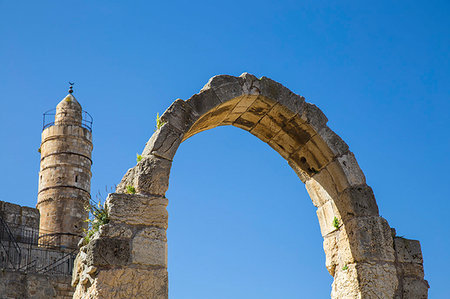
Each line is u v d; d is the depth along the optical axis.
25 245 44.69
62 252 46.25
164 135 14.34
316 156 16.80
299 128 16.59
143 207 13.66
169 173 14.12
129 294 12.98
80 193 57.41
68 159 57.97
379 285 15.34
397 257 15.75
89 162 59.72
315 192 17.23
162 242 13.57
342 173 16.27
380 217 15.97
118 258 13.12
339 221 16.42
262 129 17.17
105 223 13.52
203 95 15.16
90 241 13.28
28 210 46.16
